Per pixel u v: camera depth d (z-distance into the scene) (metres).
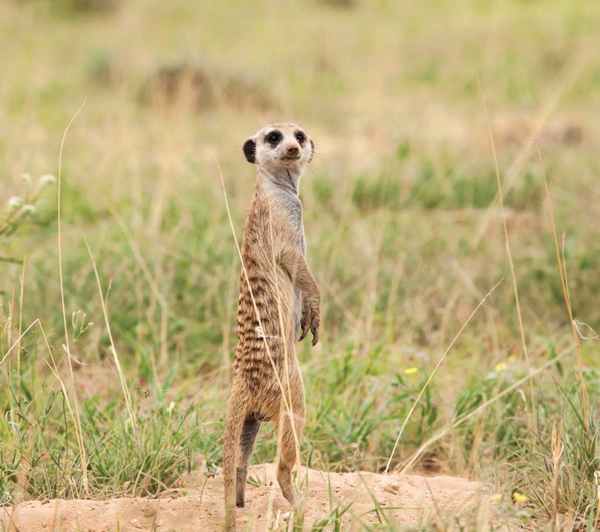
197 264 11.33
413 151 17.03
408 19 36.31
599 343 10.23
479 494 5.53
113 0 38.69
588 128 20.84
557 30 32.28
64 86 25.89
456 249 12.34
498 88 25.33
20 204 8.34
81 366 9.59
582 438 6.61
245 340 5.98
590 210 13.47
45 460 6.80
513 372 8.74
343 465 7.60
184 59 24.56
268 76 25.42
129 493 6.61
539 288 11.40
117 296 10.68
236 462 6.12
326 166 16.17
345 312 10.48
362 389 8.77
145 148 17.45
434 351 10.03
